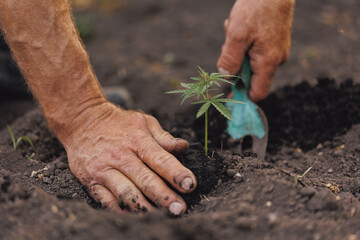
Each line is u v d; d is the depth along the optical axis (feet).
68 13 2.84
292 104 3.54
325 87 3.59
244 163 2.92
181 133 3.28
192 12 7.07
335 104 3.51
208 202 2.76
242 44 3.11
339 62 4.58
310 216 2.66
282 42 3.14
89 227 2.58
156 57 5.72
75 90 2.87
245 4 3.09
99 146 2.86
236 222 2.60
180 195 2.81
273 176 2.80
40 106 2.92
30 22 2.76
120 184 2.77
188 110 3.76
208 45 5.97
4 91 4.59
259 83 3.18
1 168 3.00
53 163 3.10
